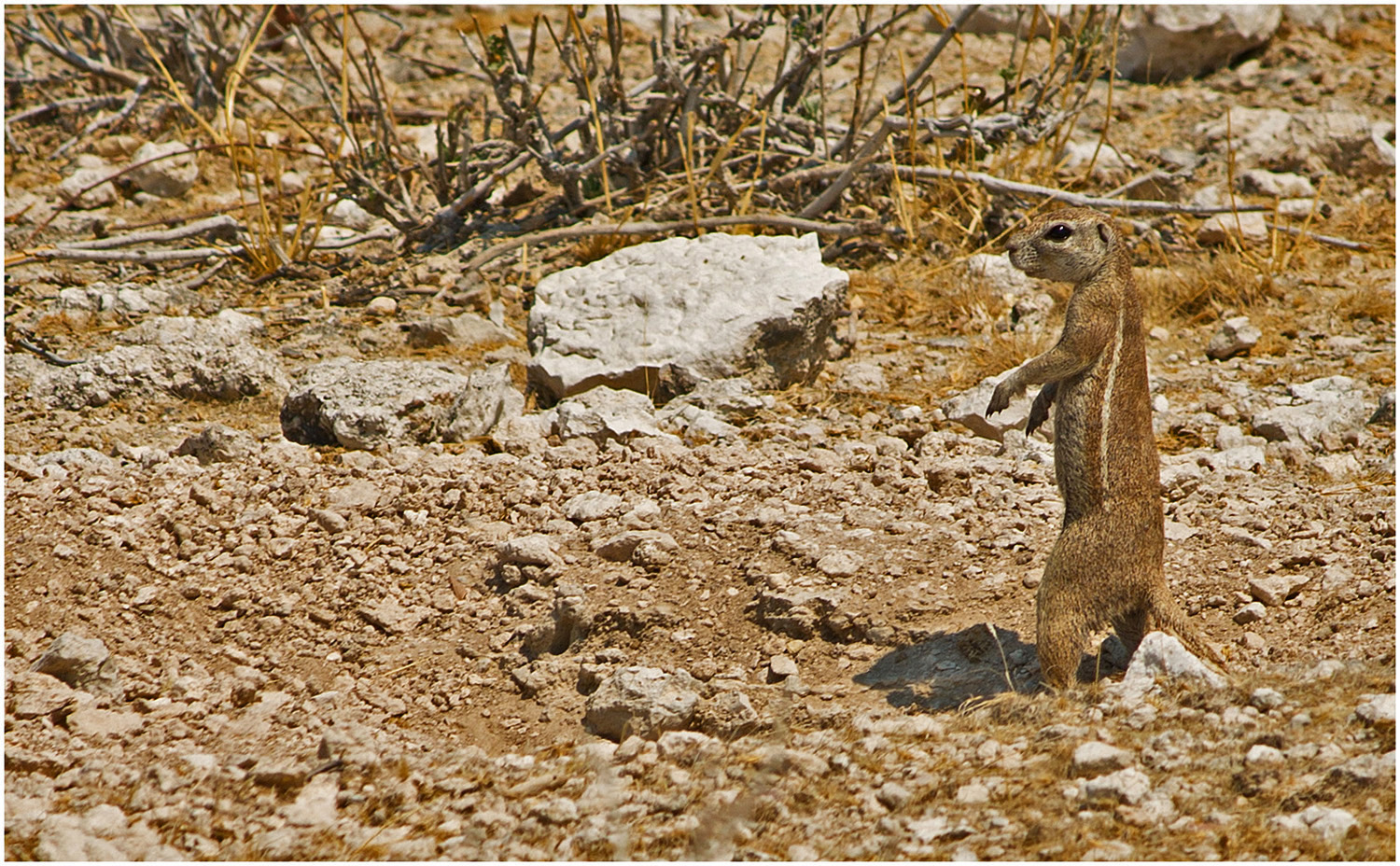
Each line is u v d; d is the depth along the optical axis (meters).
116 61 46.47
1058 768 14.02
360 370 26.22
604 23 50.75
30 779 14.87
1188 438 25.45
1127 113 44.22
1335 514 20.50
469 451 24.56
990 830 13.03
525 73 37.03
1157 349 30.36
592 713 16.75
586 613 18.64
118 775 15.12
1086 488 15.82
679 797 14.23
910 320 31.67
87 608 19.31
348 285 33.72
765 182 35.59
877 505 21.58
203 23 45.09
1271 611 17.80
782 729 15.25
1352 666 15.45
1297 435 24.55
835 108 43.75
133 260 33.91
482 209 37.31
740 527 20.77
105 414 26.75
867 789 14.08
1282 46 48.78
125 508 22.11
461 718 17.48
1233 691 15.02
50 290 32.84
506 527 21.56
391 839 13.80
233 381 27.62
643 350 27.53
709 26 49.31
